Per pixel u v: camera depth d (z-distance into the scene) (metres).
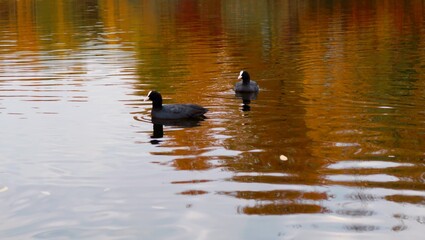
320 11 52.28
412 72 21.47
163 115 14.90
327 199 9.10
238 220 8.44
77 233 8.17
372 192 9.38
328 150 11.73
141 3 68.88
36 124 14.53
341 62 24.48
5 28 44.78
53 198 9.45
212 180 10.10
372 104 16.14
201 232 8.12
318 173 10.30
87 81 20.83
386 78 20.39
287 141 12.52
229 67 24.06
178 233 8.11
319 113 15.21
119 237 8.04
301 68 23.30
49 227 8.38
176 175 10.41
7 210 9.00
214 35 36.69
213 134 13.28
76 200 9.35
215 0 69.25
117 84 20.22
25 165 11.20
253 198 9.22
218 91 18.81
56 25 46.47
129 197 9.43
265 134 13.17
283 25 41.50
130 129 13.91
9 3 72.94
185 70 23.28
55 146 12.50
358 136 12.77
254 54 27.83
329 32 35.88
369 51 27.39
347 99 16.95
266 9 56.75
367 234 7.92
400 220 8.32
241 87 18.44
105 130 13.84
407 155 11.29
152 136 13.21
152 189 9.75
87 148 12.30
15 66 24.97
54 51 30.02
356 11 50.94
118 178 10.34
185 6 63.06
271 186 9.73
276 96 17.73
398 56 25.56
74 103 17.06
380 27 37.72
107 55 27.94
